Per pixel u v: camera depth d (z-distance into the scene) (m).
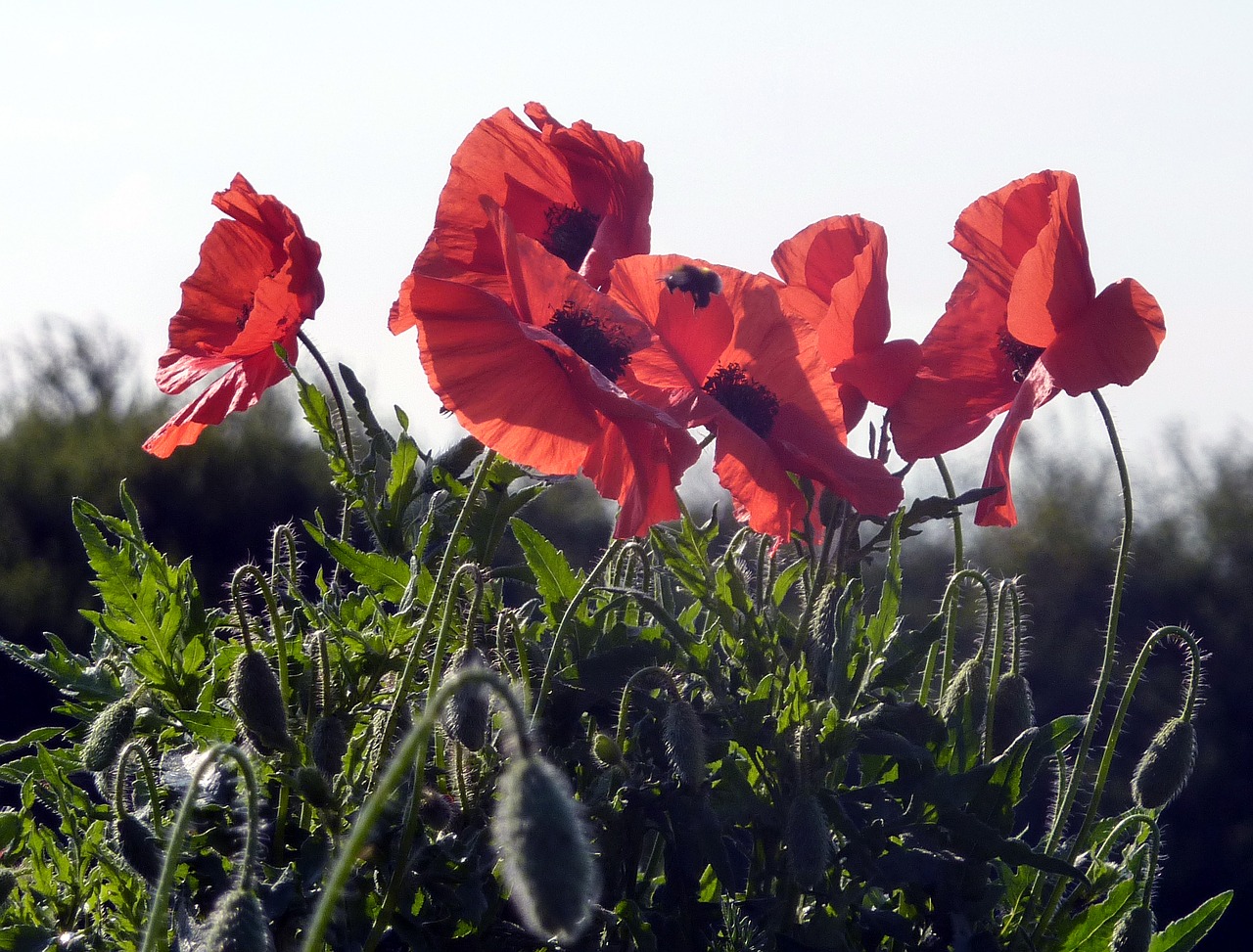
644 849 1.02
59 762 0.99
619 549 1.00
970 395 1.02
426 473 1.01
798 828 0.93
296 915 0.92
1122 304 0.99
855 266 0.99
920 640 0.98
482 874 0.93
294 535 1.00
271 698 0.92
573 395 0.95
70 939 0.94
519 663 0.97
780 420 0.99
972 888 0.95
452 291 0.94
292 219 0.99
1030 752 0.99
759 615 1.00
